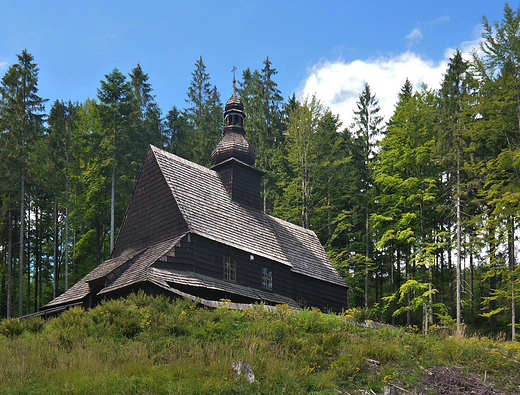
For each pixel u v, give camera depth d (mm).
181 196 30359
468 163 36000
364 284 51406
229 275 29812
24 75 44000
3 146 41531
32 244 52188
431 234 40656
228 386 15453
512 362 18016
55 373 15836
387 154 41406
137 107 58500
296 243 38031
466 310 46719
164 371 15992
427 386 16266
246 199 35594
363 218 51719
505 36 34438
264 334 19469
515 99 34281
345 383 16438
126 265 28516
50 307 31859
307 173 48000
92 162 48562
